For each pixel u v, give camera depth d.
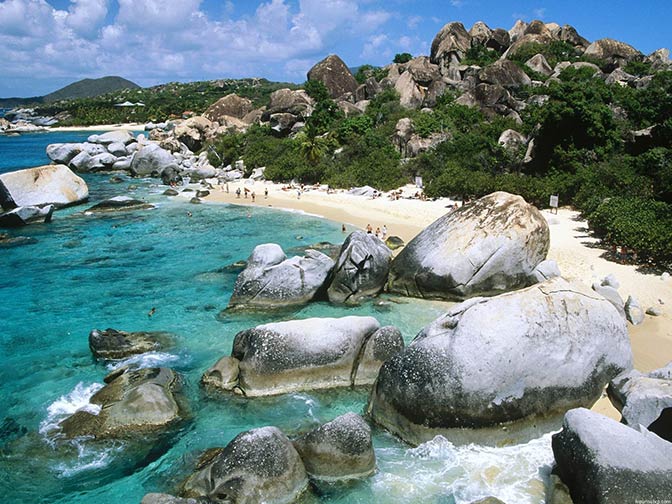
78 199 44.47
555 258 26.75
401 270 23.33
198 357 17.69
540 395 12.97
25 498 11.47
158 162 62.66
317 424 13.85
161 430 13.52
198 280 25.70
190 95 179.75
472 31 89.88
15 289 24.84
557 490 10.50
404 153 56.44
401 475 11.95
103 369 17.03
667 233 24.94
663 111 41.50
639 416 12.30
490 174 44.62
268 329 15.48
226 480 10.85
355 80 98.69
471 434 12.63
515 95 66.94
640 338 18.31
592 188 36.72
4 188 40.41
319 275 22.31
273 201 46.94
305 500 11.20
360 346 15.77
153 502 10.19
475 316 13.27
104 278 26.30
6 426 13.94
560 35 90.69
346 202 45.12
